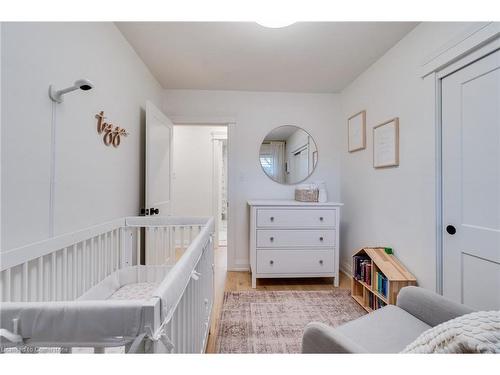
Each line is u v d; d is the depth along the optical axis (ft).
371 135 8.75
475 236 5.04
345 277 10.37
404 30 6.74
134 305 1.83
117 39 6.51
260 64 8.68
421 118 6.36
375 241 8.50
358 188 9.70
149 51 7.75
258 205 9.24
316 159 11.35
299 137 11.29
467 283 5.23
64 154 4.47
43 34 3.95
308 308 7.57
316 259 9.38
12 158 3.43
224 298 8.26
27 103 3.66
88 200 5.23
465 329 2.16
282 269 9.31
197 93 10.94
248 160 11.14
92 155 5.35
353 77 9.76
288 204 9.25
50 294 4.11
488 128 4.80
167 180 9.70
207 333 5.37
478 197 5.00
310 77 9.74
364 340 3.58
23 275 3.55
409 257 6.80
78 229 4.88
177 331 2.72
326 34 6.92
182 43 7.32
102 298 5.50
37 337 1.80
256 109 11.14
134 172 7.71
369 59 8.34
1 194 3.27
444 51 5.54
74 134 4.74
